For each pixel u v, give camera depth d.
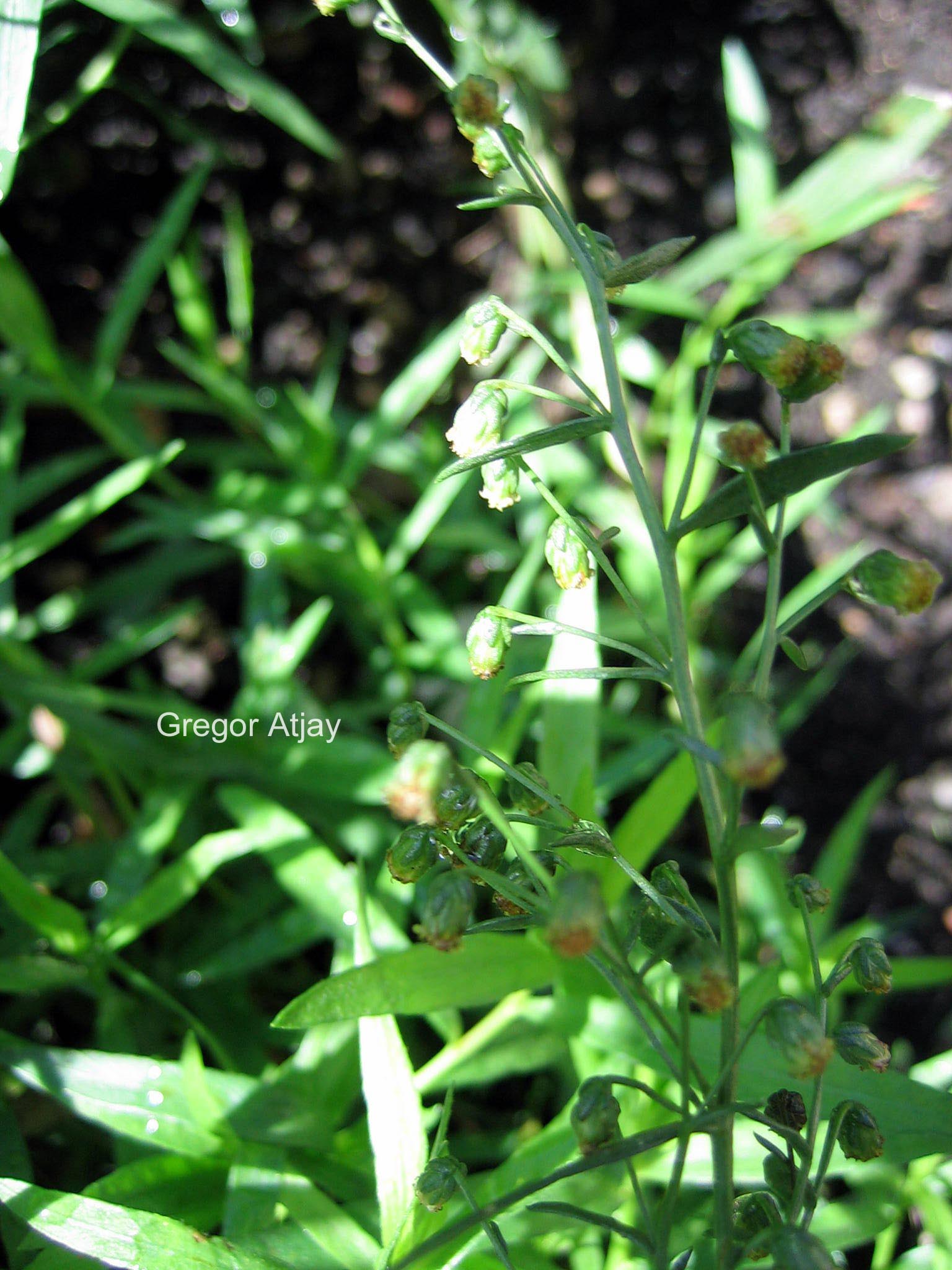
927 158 0.24
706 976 0.07
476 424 0.09
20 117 0.11
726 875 0.08
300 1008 0.09
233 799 0.14
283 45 0.24
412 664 0.20
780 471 0.08
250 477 0.24
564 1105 0.15
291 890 0.14
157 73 0.23
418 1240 0.10
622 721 0.19
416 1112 0.10
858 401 0.25
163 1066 0.12
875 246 0.25
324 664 0.24
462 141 0.25
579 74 0.25
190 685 0.24
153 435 0.25
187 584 0.24
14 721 0.19
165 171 0.24
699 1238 0.11
